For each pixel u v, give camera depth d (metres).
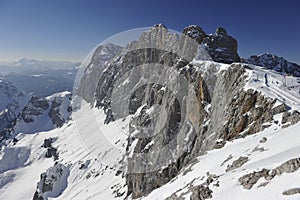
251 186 25.22
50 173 170.00
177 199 33.50
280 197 21.36
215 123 57.84
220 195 26.52
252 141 39.56
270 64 160.12
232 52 93.94
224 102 58.62
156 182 70.44
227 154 40.16
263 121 44.59
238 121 49.19
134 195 80.19
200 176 37.47
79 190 140.62
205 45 92.06
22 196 186.88
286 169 24.08
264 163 27.62
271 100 45.94
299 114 39.88
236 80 59.28
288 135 33.78
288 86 51.75
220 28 98.25
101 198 106.94
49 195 159.88
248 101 49.78
